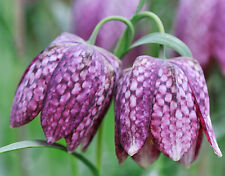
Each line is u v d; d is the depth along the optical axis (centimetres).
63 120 34
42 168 50
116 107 34
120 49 37
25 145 34
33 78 34
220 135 45
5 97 51
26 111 34
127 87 34
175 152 33
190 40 45
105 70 34
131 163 49
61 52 34
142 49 48
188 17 45
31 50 58
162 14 49
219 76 46
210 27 44
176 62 34
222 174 52
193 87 34
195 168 48
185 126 33
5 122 51
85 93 34
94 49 34
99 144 38
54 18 54
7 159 50
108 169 50
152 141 34
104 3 48
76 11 49
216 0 44
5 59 52
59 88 34
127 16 48
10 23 49
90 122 34
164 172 48
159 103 33
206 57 45
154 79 34
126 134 34
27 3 52
